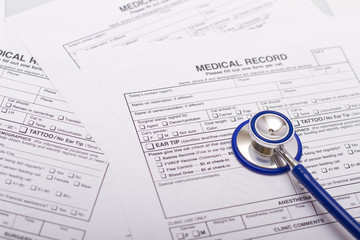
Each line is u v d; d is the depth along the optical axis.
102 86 0.57
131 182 0.50
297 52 0.64
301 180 0.48
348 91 0.60
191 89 0.58
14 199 0.48
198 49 0.63
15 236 0.46
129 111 0.55
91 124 0.54
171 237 0.47
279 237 0.47
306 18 0.70
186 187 0.50
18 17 0.65
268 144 0.49
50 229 0.46
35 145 0.52
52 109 0.55
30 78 0.58
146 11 0.70
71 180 0.50
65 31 0.64
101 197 0.49
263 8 0.72
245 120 0.56
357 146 0.55
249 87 0.59
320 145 0.54
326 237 0.48
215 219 0.48
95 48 0.63
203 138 0.54
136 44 0.63
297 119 0.57
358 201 0.50
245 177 0.51
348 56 0.64
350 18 0.69
